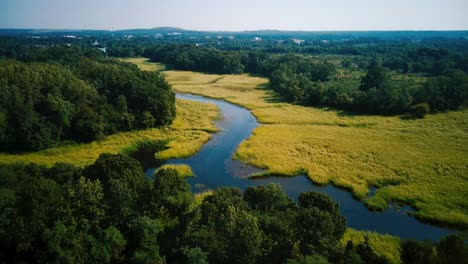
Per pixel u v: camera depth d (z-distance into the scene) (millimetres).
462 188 59000
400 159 71750
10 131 73000
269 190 43188
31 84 80375
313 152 76688
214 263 35125
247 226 35000
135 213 39531
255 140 84688
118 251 35312
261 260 36062
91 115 83188
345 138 85625
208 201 42219
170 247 38938
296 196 59438
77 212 37156
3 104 74625
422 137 85188
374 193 59656
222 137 89750
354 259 33781
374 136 86938
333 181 63812
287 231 37000
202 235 35781
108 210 38875
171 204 40938
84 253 33750
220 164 72500
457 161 69688
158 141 85875
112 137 86875
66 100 84500
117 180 39438
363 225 50500
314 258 32281
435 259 32812
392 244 44594
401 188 60000
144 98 96125
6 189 39969
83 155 74312
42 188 36125
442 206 53906
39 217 34531
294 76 158500
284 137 86812
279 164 70875
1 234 34656
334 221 39938
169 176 43531
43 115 79000
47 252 33344
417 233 48344
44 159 70812
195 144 82688
